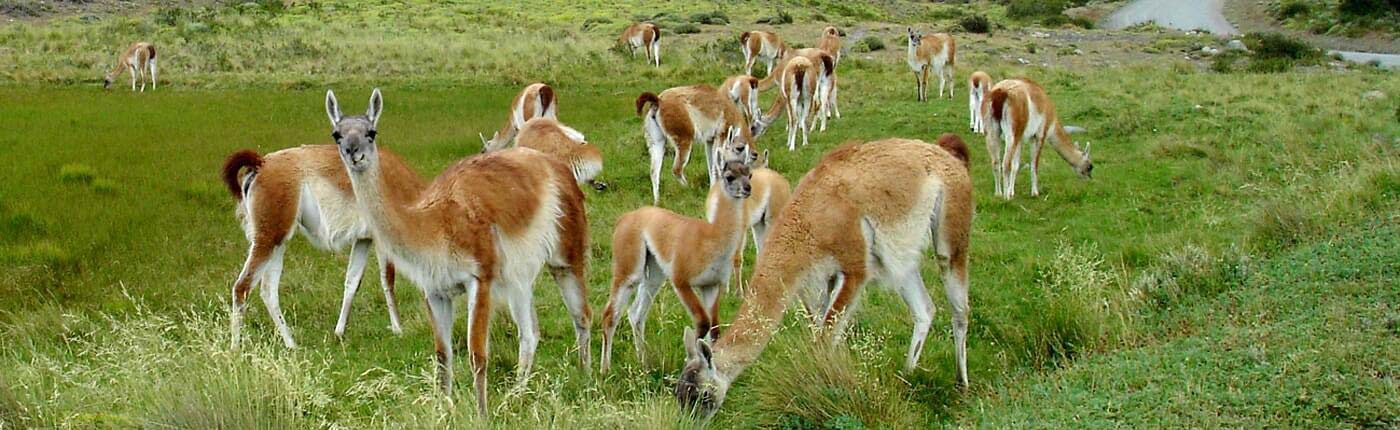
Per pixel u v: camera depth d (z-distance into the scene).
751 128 14.56
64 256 10.19
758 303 6.41
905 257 6.54
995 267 9.71
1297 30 46.22
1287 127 15.23
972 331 7.96
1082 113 17.58
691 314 7.27
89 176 13.70
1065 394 6.14
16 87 23.89
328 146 8.45
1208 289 7.95
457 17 40.06
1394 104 17.47
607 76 25.55
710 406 6.10
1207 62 31.34
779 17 39.97
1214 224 10.66
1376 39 41.91
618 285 7.51
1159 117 17.00
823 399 6.25
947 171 6.67
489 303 6.26
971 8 61.53
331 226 8.15
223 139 16.80
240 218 8.26
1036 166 12.57
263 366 6.21
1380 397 5.36
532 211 6.68
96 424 5.99
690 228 7.23
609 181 13.80
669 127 13.05
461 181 6.44
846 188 6.49
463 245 6.09
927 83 22.31
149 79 25.16
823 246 6.44
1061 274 8.30
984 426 5.90
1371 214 9.30
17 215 11.52
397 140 16.72
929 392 6.80
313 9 42.03
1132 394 5.91
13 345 7.79
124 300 9.02
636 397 6.53
